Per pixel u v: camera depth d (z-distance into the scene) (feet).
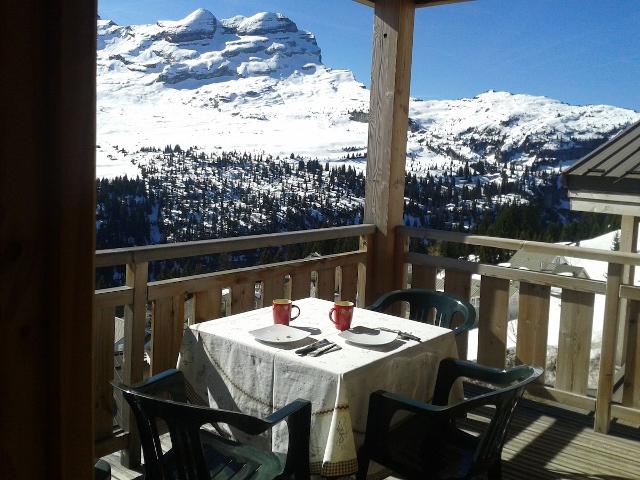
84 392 2.18
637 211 13.29
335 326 8.17
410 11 13.07
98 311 8.43
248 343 7.31
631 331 10.37
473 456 6.85
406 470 6.56
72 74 2.02
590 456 9.61
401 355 7.30
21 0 1.89
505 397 6.24
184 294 9.46
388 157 13.12
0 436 1.97
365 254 13.28
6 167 1.90
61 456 2.11
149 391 6.98
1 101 1.87
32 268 2.00
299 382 6.76
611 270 10.31
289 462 6.28
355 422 6.63
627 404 10.49
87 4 2.06
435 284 13.08
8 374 1.97
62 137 2.01
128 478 8.72
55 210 2.01
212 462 6.54
